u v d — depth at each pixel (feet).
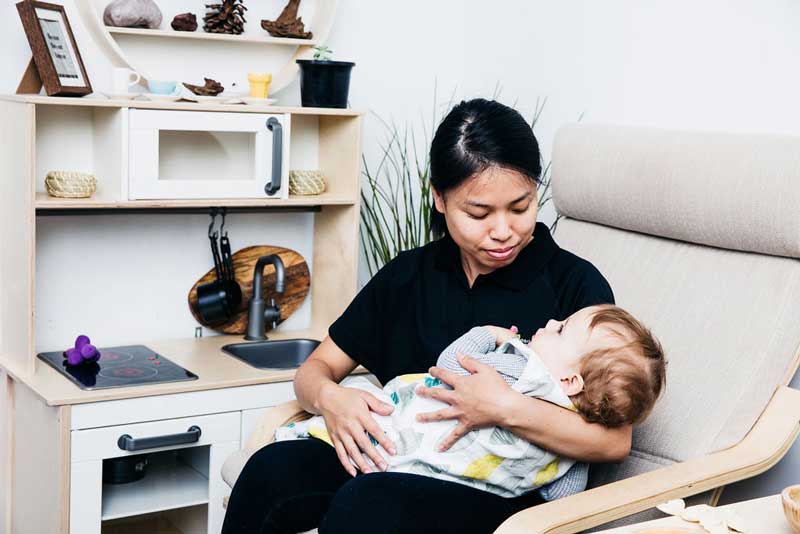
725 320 5.42
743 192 5.33
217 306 8.11
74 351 7.15
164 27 7.77
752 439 5.13
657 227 5.94
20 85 7.02
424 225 9.09
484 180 4.83
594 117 7.72
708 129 6.70
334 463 5.22
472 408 4.68
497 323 5.34
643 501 4.52
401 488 4.60
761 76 6.29
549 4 8.18
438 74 9.12
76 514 6.55
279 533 5.02
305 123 8.46
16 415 7.27
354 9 8.61
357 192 8.02
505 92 8.71
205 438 6.95
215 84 7.61
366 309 5.83
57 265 7.59
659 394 4.79
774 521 4.03
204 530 7.32
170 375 7.00
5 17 7.14
